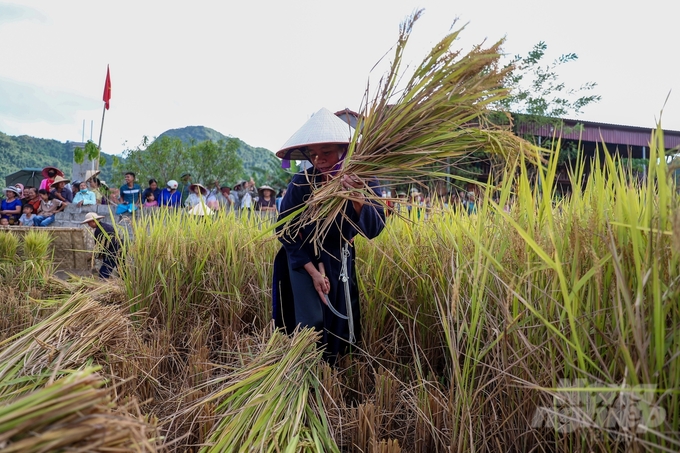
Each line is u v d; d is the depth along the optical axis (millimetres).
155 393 2881
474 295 2111
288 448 2047
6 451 1067
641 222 1704
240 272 4285
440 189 3568
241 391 2445
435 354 3186
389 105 2586
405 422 2623
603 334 1661
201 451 2076
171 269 4211
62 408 1164
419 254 3357
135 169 19812
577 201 2020
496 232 2260
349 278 3373
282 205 3258
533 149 2248
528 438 1998
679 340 1473
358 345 3461
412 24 2420
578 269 1835
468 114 2438
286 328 3438
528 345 1841
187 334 3924
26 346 2564
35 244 6586
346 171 2605
